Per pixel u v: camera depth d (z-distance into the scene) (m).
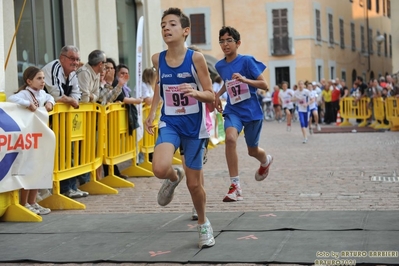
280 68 47.75
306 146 20.08
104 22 16.53
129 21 19.38
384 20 66.50
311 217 8.23
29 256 7.01
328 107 35.59
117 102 12.20
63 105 9.98
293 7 47.19
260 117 9.89
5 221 8.90
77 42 15.10
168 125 7.05
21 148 8.93
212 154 18.28
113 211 9.58
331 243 6.88
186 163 7.04
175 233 7.79
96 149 11.49
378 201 9.42
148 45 20.16
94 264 6.68
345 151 17.75
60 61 10.45
